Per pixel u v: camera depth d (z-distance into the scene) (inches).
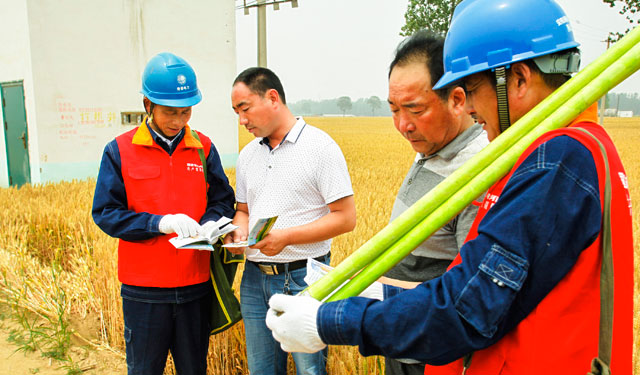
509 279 36.3
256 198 99.7
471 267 38.2
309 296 46.6
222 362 126.4
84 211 254.7
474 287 37.3
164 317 96.8
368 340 41.2
